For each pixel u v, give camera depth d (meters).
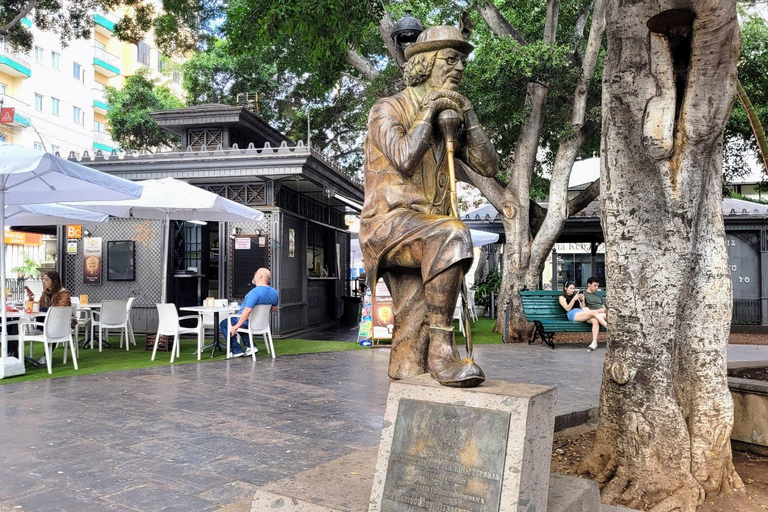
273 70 22.44
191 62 22.89
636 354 3.59
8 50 31.61
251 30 9.28
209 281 14.71
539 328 11.62
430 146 2.87
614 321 3.72
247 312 9.36
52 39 35.66
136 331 13.38
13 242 29.95
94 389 6.98
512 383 2.55
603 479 3.69
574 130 11.74
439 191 3.04
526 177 12.81
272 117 23.44
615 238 3.69
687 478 3.43
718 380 3.61
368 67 13.11
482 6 12.03
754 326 15.48
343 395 6.67
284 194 13.67
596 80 12.05
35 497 3.57
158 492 3.65
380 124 2.97
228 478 3.92
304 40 7.74
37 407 6.01
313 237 16.19
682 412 3.53
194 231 13.97
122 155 12.80
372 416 5.68
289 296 13.70
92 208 10.34
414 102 3.04
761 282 15.70
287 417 5.63
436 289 2.68
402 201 2.92
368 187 3.05
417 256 2.81
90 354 10.29
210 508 3.41
